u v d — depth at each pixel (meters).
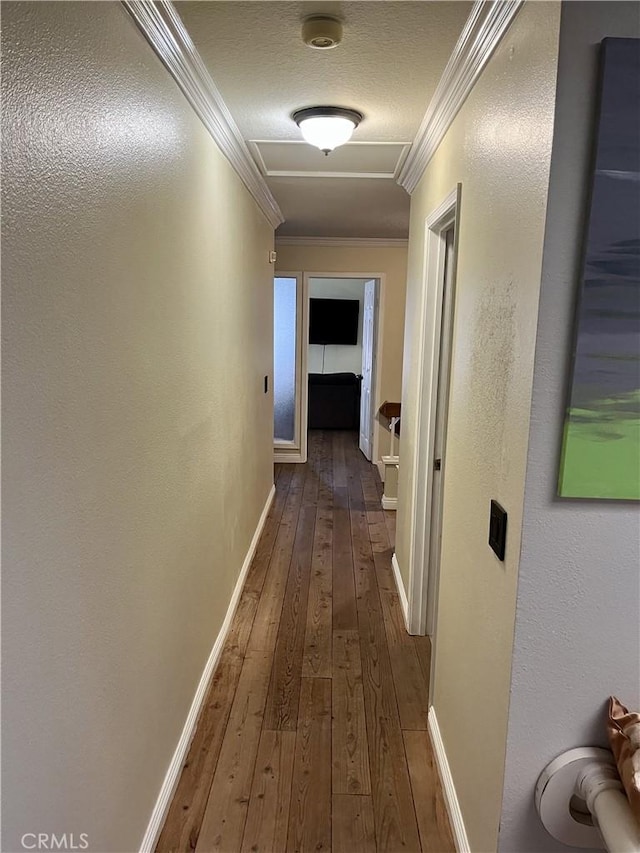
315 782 1.91
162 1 1.36
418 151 2.51
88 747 1.17
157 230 1.54
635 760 1.17
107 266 1.20
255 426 3.75
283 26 1.52
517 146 1.25
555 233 1.08
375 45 1.63
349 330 9.04
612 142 1.04
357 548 3.89
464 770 1.65
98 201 1.15
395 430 4.80
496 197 1.40
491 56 1.45
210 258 2.22
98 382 1.17
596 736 1.30
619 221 1.07
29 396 0.90
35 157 0.90
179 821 1.75
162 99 1.56
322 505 4.77
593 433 1.14
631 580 1.22
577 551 1.21
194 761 1.99
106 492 1.23
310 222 4.72
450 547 1.86
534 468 1.18
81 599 1.12
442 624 1.98
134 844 1.49
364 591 3.27
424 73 1.81
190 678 2.06
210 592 2.38
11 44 0.83
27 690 0.92
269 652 2.65
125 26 1.27
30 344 0.90
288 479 5.55
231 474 2.84
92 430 1.15
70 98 1.01
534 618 1.24
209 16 1.48
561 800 1.30
